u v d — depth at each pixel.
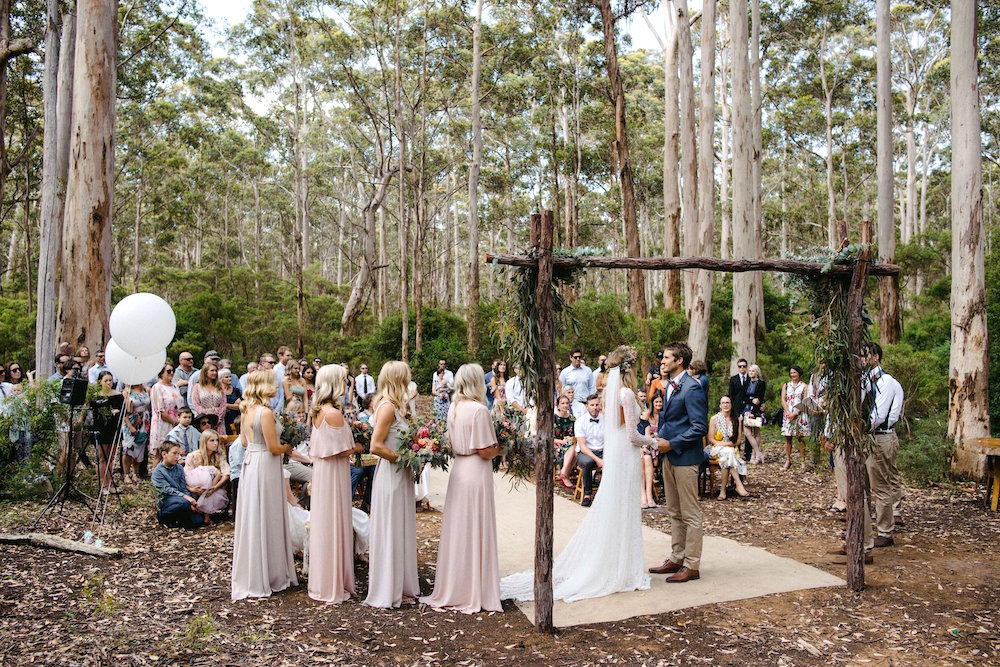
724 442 9.14
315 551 5.34
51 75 13.14
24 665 4.09
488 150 41.88
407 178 37.78
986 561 6.32
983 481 9.97
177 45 27.48
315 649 4.45
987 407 10.19
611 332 18.08
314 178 41.62
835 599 5.36
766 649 4.51
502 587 5.62
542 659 4.37
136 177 31.97
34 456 8.43
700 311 16.83
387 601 5.21
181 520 7.43
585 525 5.84
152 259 47.59
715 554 6.58
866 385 5.78
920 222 40.00
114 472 10.10
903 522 7.80
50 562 6.16
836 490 9.58
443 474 10.70
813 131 38.06
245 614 5.03
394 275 55.19
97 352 11.20
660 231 52.62
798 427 10.84
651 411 8.84
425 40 28.44
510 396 11.82
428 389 25.64
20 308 26.45
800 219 43.19
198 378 9.96
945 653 4.44
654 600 5.38
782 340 18.81
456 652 4.46
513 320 4.96
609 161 35.88
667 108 20.56
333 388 5.39
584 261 5.02
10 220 39.41
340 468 5.38
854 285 5.70
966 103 10.33
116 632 4.61
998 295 12.81
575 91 31.16
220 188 41.69
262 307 32.97
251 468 5.46
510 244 45.84
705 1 17.12
